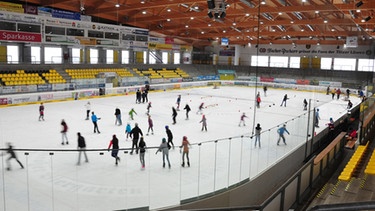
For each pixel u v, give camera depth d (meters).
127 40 42.72
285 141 15.93
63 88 32.06
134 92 38.50
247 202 12.48
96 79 35.19
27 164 10.76
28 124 21.00
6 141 16.89
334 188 12.09
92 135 18.58
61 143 16.73
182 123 22.75
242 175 12.50
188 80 48.66
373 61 22.75
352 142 20.31
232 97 37.81
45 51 37.41
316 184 14.18
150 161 11.98
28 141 17.00
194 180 11.44
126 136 18.44
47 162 11.85
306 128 18.44
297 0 29.64
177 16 38.38
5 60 33.91
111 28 40.41
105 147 16.30
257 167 13.78
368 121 20.53
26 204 9.56
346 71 46.62
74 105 28.95
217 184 11.57
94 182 10.76
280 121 24.45
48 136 18.11
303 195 12.77
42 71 33.97
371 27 34.28
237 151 13.25
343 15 24.81
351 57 48.28
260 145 14.02
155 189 10.76
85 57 41.56
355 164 14.60
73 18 36.31
